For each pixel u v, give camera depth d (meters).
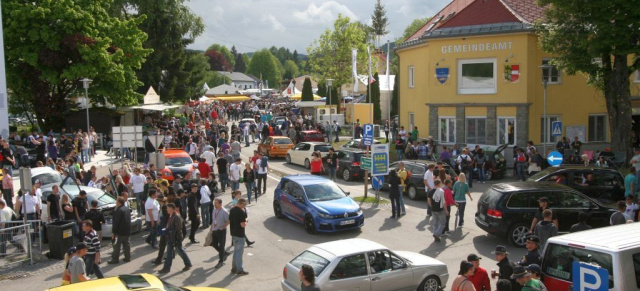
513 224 14.13
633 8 21.53
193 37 56.12
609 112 25.28
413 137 31.62
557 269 8.30
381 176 21.14
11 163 22.62
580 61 24.02
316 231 16.03
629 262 7.52
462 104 30.52
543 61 29.48
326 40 62.44
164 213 14.27
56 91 38.47
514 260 13.03
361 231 16.45
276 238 15.91
